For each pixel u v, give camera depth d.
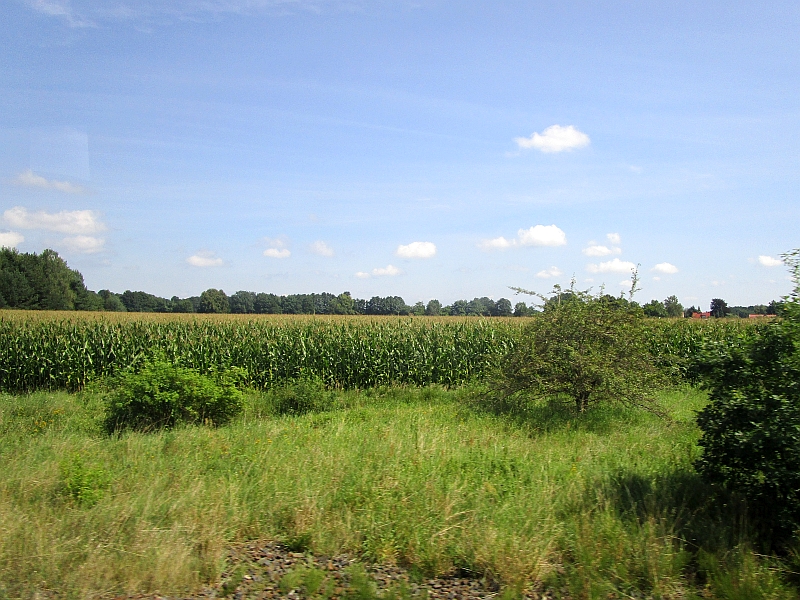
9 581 4.14
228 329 19.50
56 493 5.89
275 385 16.41
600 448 7.77
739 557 4.54
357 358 16.75
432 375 16.88
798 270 5.73
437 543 4.63
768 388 5.41
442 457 6.91
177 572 4.20
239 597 4.03
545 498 5.59
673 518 5.29
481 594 4.12
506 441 7.99
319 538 4.80
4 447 8.03
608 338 10.62
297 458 6.85
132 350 17.52
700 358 5.94
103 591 4.05
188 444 8.16
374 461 6.65
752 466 5.18
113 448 8.06
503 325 18.78
